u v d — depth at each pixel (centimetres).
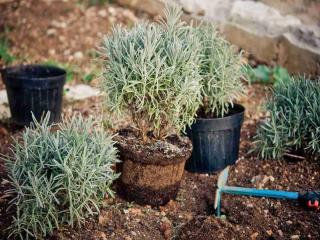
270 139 120
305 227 100
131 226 100
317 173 116
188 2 183
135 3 203
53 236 95
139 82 97
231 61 116
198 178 119
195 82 101
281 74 161
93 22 193
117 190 109
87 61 177
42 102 135
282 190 112
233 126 118
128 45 101
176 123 105
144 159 101
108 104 104
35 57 178
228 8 179
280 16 171
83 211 100
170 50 100
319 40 159
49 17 194
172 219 104
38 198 90
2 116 143
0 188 109
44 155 96
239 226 100
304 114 118
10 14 194
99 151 98
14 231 94
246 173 120
